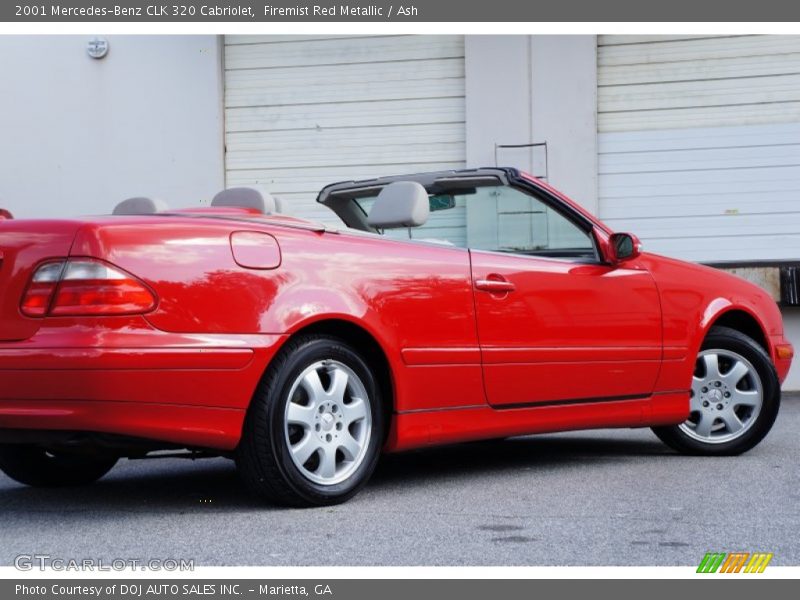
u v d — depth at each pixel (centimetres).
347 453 466
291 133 1116
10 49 1130
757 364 631
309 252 460
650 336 596
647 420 598
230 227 439
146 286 411
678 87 1056
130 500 488
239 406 430
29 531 418
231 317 429
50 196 1134
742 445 629
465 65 1079
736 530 417
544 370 545
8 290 415
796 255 1044
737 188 1052
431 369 497
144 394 408
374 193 591
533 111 1067
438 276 504
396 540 398
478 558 372
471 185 564
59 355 400
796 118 1044
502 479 544
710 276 637
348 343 481
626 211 1066
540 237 573
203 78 1116
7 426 410
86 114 1128
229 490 516
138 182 1127
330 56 1109
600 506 466
